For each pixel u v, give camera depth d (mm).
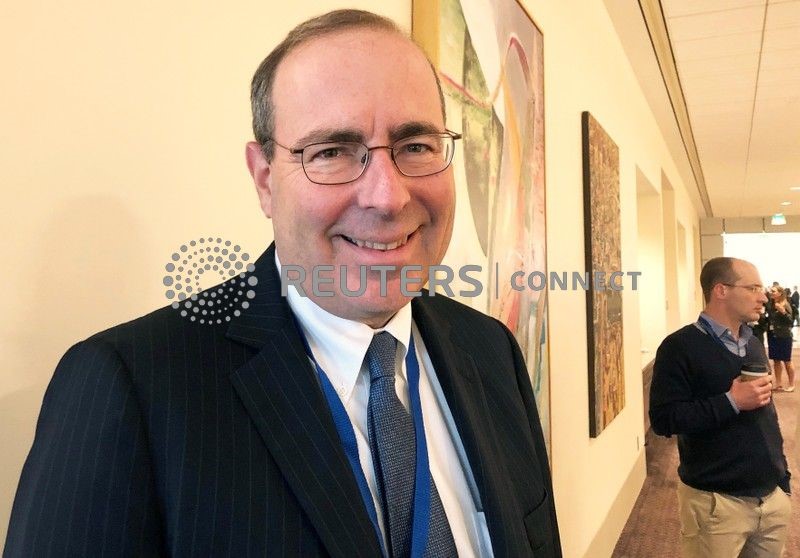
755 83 4566
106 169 681
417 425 711
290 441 563
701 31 3629
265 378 590
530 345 1896
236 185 857
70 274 646
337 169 596
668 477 4305
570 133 2578
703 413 1929
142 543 477
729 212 12656
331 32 598
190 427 521
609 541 2885
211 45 819
